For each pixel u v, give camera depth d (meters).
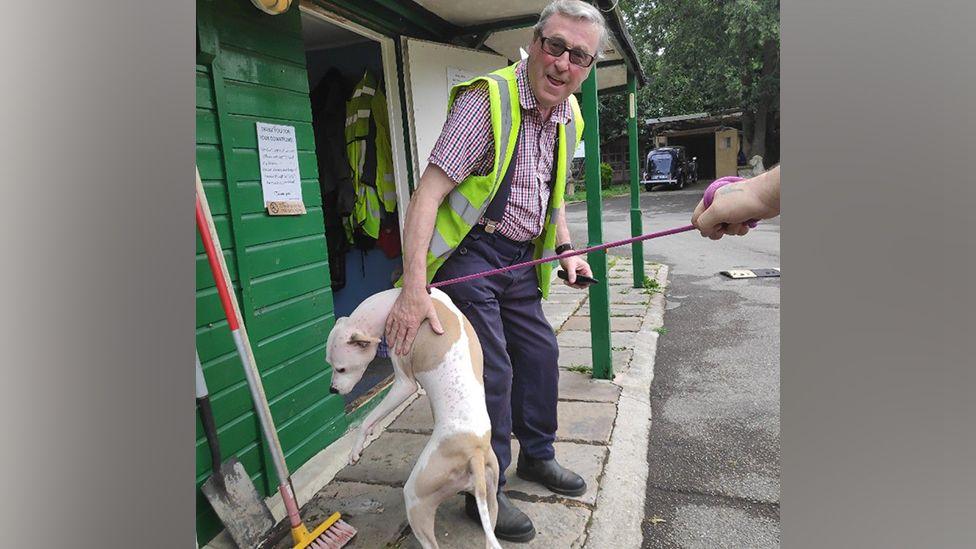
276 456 2.02
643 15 25.17
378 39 3.54
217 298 2.15
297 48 2.58
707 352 4.27
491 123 1.75
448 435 1.60
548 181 2.03
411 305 1.65
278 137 2.46
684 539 2.17
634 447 2.76
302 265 2.62
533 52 1.76
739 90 21.06
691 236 10.62
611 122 28.94
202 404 2.02
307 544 2.02
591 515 2.21
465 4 3.57
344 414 2.92
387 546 2.07
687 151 29.73
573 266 2.25
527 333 2.17
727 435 2.97
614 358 4.03
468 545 2.04
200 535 2.06
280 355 2.48
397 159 3.72
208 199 2.13
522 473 2.42
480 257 1.92
